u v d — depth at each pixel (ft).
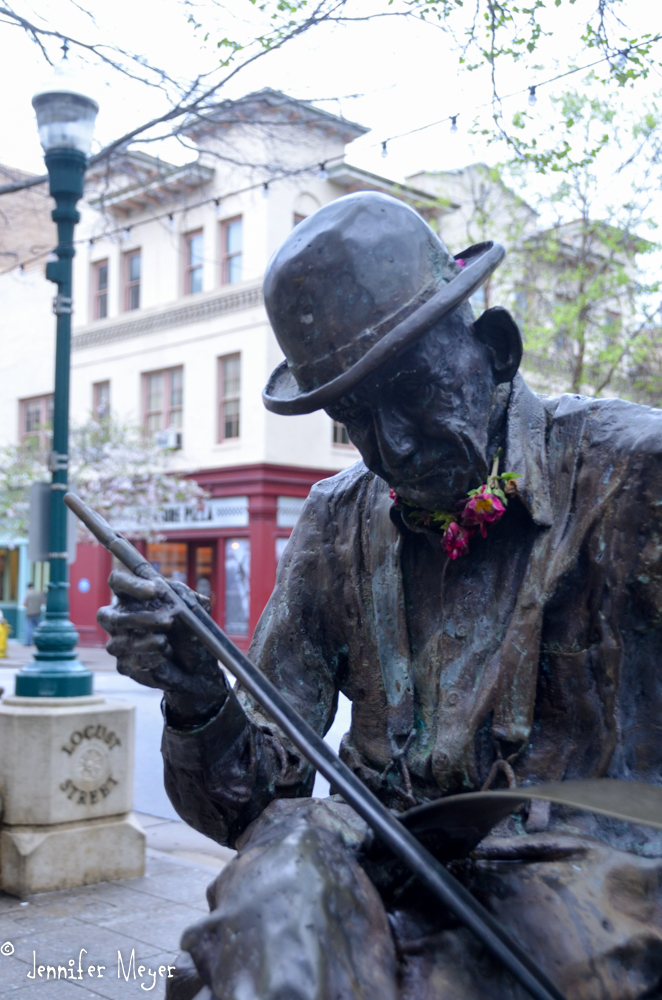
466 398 4.62
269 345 62.13
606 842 4.53
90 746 16.05
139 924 13.83
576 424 4.96
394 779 5.05
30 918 14.11
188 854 18.58
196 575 67.41
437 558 5.23
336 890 3.70
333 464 65.26
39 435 69.77
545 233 42.55
